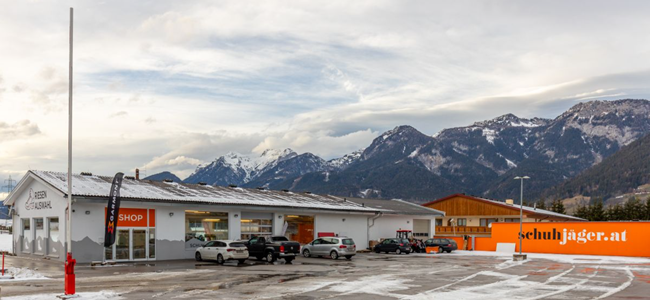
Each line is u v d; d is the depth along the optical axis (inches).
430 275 1018.7
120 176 1227.2
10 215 1546.5
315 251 1555.1
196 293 730.2
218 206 1503.4
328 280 903.7
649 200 4069.9
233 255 1243.2
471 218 3002.0
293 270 1096.8
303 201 1942.7
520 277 995.3
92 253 1266.0
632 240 1835.6
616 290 807.1
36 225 1412.4
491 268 1211.2
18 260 1289.4
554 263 1413.6
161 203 1363.2
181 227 1432.1
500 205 2832.2
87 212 1272.1
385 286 829.2
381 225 2164.1
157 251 1369.3
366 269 1145.4
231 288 785.6
